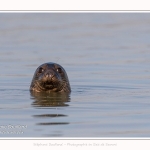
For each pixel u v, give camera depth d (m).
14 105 59.78
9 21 143.88
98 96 65.50
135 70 85.88
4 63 92.38
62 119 52.91
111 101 62.03
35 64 91.50
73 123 51.34
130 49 106.50
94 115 54.62
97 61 94.31
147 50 105.00
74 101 62.03
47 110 56.91
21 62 93.44
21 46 110.81
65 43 114.44
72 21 145.25
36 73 68.75
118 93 67.62
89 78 79.00
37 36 123.12
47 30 131.25
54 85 66.69
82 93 67.75
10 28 133.88
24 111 56.53
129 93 67.50
